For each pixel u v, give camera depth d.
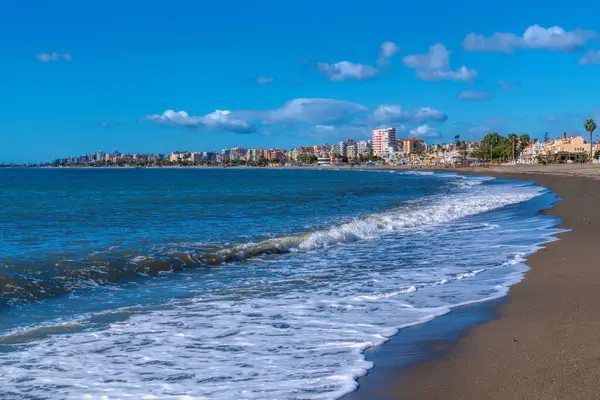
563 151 159.25
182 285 9.43
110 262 11.07
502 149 188.50
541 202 27.23
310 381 4.81
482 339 5.88
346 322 6.84
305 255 12.70
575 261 10.64
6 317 7.22
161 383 4.82
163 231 16.72
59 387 4.74
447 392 4.44
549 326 6.22
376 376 4.91
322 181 78.38
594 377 4.54
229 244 13.75
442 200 31.06
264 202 31.33
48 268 10.31
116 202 31.83
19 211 25.05
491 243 14.04
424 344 5.82
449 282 9.30
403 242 14.70
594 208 22.62
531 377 4.64
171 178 103.00
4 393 4.59
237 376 4.98
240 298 8.38
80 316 7.30
